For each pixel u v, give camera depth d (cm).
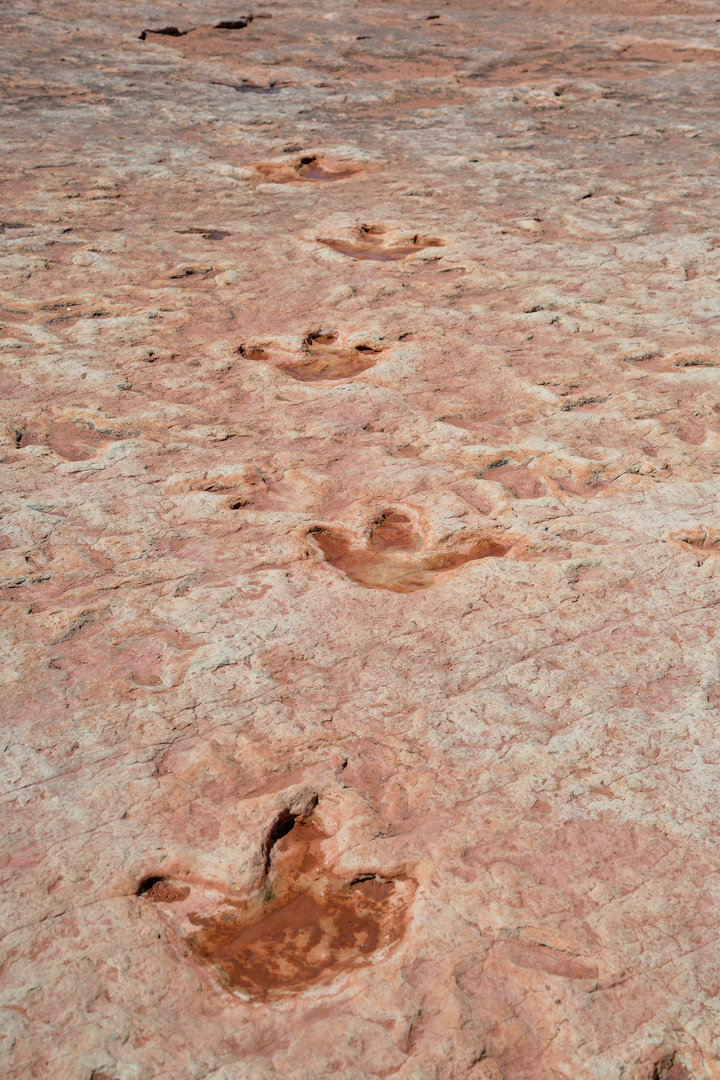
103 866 232
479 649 307
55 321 540
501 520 377
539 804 253
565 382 490
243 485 396
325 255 645
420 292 596
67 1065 190
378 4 1555
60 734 268
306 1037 198
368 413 459
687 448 431
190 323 544
